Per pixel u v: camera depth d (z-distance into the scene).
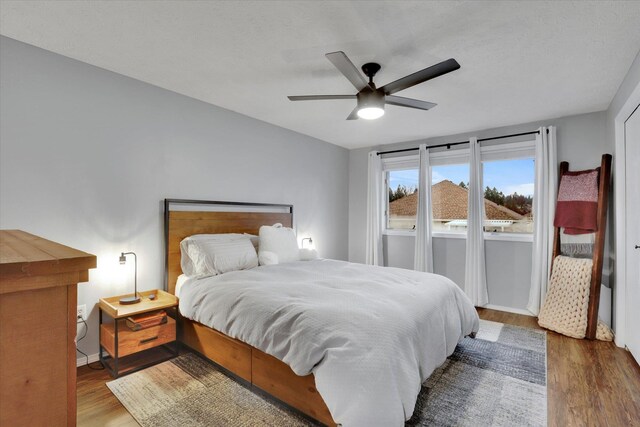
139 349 2.38
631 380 2.29
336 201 5.20
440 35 2.05
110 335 2.34
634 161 2.62
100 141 2.58
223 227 3.44
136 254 2.80
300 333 1.74
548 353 2.75
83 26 2.01
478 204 4.10
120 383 2.22
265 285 2.37
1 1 1.76
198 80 2.80
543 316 3.42
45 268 0.45
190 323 2.60
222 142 3.48
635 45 2.14
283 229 3.65
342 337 1.64
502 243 4.07
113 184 2.65
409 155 4.84
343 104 3.36
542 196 3.66
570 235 3.51
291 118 3.83
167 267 2.94
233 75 2.69
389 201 5.18
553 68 2.49
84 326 2.50
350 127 4.18
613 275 3.17
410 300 2.14
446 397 2.08
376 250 4.95
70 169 2.42
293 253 3.57
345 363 1.54
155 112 2.92
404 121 3.87
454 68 1.92
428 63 2.41
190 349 2.71
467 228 4.16
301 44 2.19
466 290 4.16
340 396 1.50
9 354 0.44
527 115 3.60
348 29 2.00
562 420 1.86
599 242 3.12
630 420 1.86
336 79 2.75
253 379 2.09
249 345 2.11
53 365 0.48
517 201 4.08
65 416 0.49
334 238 5.16
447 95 3.04
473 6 1.77
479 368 2.48
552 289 3.42
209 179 3.35
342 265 3.29
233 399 2.04
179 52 2.32
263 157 3.94
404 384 1.58
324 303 1.98
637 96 2.37
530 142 3.84
